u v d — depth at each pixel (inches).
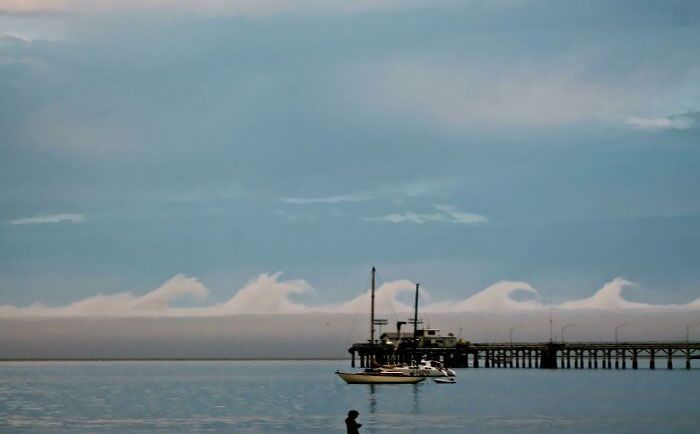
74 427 5846.5
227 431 5506.9
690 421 6058.1
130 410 7199.8
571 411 6781.5
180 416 6555.1
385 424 5841.5
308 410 6973.4
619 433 5393.7
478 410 6865.2
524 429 5580.7
